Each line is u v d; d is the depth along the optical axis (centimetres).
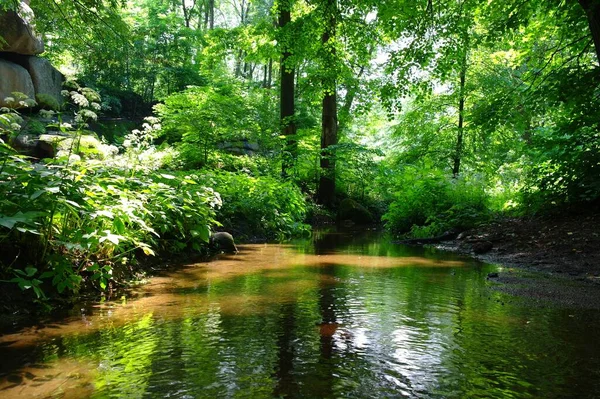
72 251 416
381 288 450
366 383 221
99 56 1262
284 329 308
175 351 262
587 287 465
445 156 1642
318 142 1850
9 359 248
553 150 917
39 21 1171
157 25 2131
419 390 214
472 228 968
